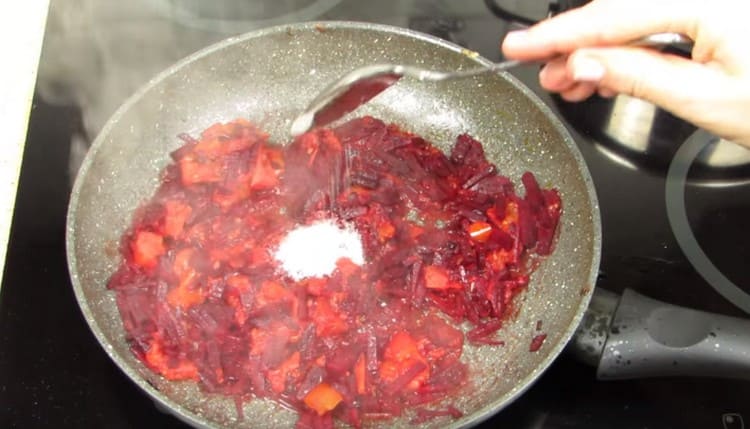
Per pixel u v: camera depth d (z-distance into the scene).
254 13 0.61
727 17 0.39
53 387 0.47
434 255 0.53
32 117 0.56
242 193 0.55
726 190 0.53
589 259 0.49
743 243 0.52
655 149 0.55
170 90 0.56
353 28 0.56
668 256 0.51
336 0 0.62
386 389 0.48
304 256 0.52
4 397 0.46
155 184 0.56
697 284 0.50
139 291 0.50
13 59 0.58
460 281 0.52
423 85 0.59
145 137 0.56
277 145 0.58
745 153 0.54
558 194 0.54
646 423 0.46
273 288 0.51
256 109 0.59
